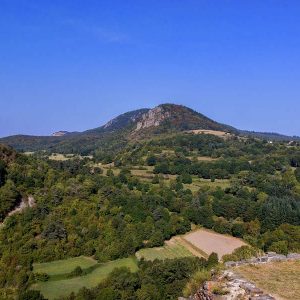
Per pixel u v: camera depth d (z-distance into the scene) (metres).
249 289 19.16
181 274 56.59
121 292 54.47
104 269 69.88
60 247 74.31
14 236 74.25
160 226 88.19
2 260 67.75
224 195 116.19
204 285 21.06
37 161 111.06
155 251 78.88
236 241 86.19
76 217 83.56
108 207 91.81
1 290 59.38
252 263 24.45
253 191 118.88
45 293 58.97
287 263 24.56
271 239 79.88
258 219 96.00
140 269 65.94
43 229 77.81
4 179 87.31
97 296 53.91
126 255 76.19
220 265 24.31
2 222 77.62
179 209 104.50
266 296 18.47
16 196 83.94
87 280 64.75
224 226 92.31
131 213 92.12
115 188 106.44
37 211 82.19
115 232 81.75
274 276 21.94
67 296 55.69
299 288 19.94
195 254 77.44
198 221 98.19
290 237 82.75
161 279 56.62
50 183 95.12
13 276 63.09
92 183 102.19
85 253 75.56
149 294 53.66
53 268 68.69
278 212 96.12
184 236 89.25
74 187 96.31
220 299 19.38
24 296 54.47
